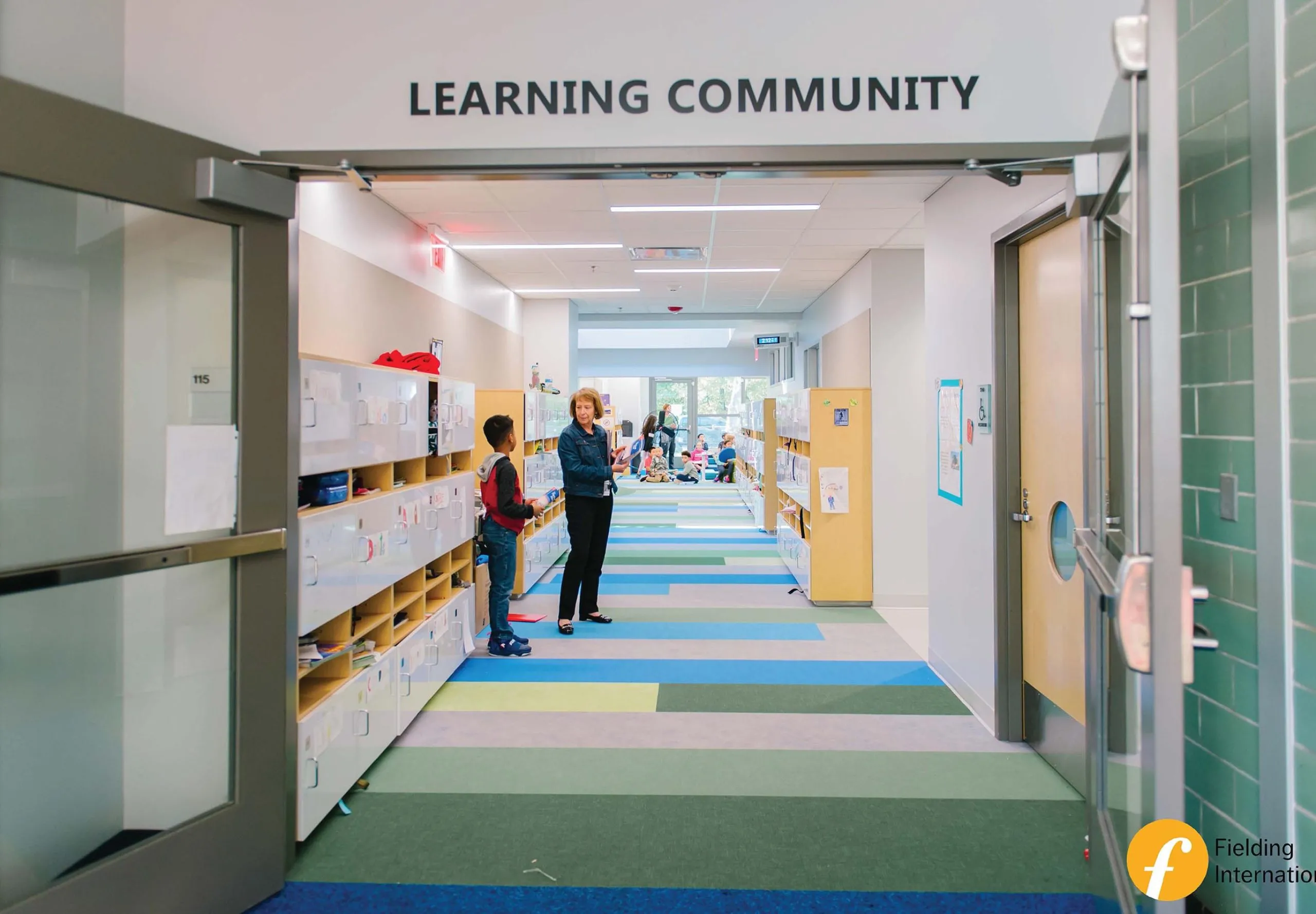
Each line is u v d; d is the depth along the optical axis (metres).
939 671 4.10
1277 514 1.73
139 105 2.22
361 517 2.78
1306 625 1.67
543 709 3.64
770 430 9.46
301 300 3.87
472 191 4.69
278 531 2.20
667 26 2.24
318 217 4.04
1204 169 1.96
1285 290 1.72
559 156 2.24
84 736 2.06
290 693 2.26
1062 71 2.20
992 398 3.27
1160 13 1.24
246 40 2.26
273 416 2.21
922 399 5.84
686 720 3.50
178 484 2.04
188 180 2.02
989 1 2.22
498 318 7.82
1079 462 2.72
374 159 2.24
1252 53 1.76
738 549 8.39
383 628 3.16
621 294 8.63
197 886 2.03
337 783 2.59
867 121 2.22
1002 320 3.22
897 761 3.06
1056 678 2.93
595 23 2.24
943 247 3.94
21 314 1.91
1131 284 1.42
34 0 1.99
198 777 2.14
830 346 8.07
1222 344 1.91
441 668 3.80
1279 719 1.73
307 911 2.12
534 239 5.92
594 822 2.58
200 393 2.14
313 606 2.40
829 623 5.29
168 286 2.11
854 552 5.79
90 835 2.07
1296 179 1.68
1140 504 1.38
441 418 3.79
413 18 2.26
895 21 2.22
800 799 2.74
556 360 9.06
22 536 1.91
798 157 2.22
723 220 5.29
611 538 9.16
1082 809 2.66
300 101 2.26
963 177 3.63
